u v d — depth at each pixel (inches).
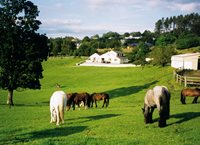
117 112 1309.1
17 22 2155.5
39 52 2178.9
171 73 3289.9
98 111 1379.2
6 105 2009.1
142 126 919.0
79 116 1228.5
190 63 3708.2
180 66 3796.8
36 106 1856.5
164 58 4293.8
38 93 2930.6
